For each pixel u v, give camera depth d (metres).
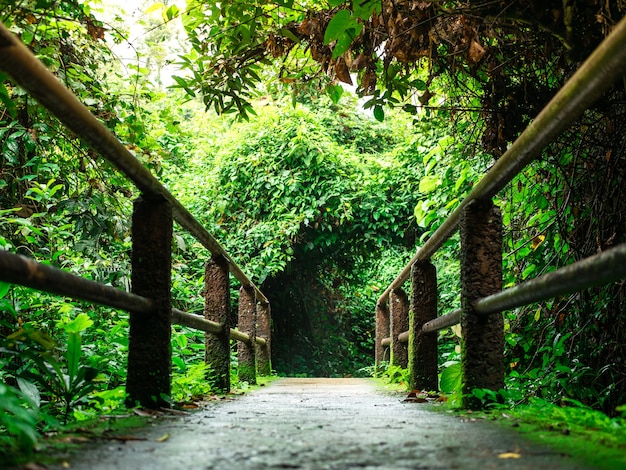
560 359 3.60
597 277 1.51
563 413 2.00
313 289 12.51
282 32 3.60
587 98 1.67
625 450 1.38
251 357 5.91
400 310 5.98
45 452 1.37
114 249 4.91
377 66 3.78
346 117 12.78
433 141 6.07
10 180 4.41
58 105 1.81
